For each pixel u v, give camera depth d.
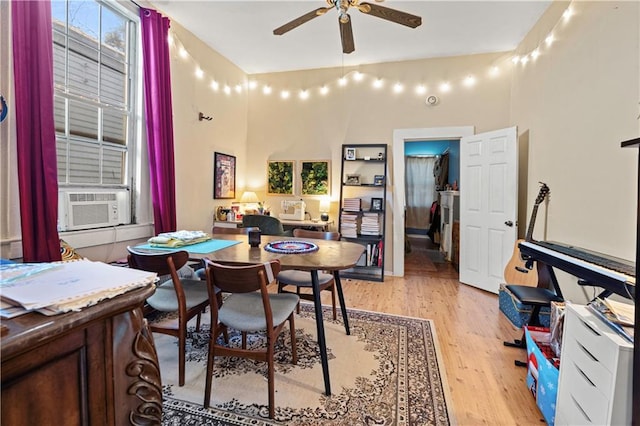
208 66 3.95
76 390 0.60
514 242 3.40
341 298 2.55
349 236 4.28
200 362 2.10
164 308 1.95
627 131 1.88
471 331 2.61
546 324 2.58
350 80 4.50
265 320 1.67
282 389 1.82
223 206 4.35
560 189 2.67
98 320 0.62
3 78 1.94
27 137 2.00
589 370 1.30
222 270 1.59
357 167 4.52
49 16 2.10
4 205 1.98
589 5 2.28
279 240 2.63
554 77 2.80
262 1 3.00
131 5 2.84
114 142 2.82
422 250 6.34
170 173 3.17
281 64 4.50
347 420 1.59
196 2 3.02
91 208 2.60
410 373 2.00
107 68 2.74
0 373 0.48
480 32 3.47
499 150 3.57
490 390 1.85
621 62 1.93
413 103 4.26
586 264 1.77
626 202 1.88
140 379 0.70
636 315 1.07
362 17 3.20
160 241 2.23
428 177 7.90
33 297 0.58
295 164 4.74
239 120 4.70
